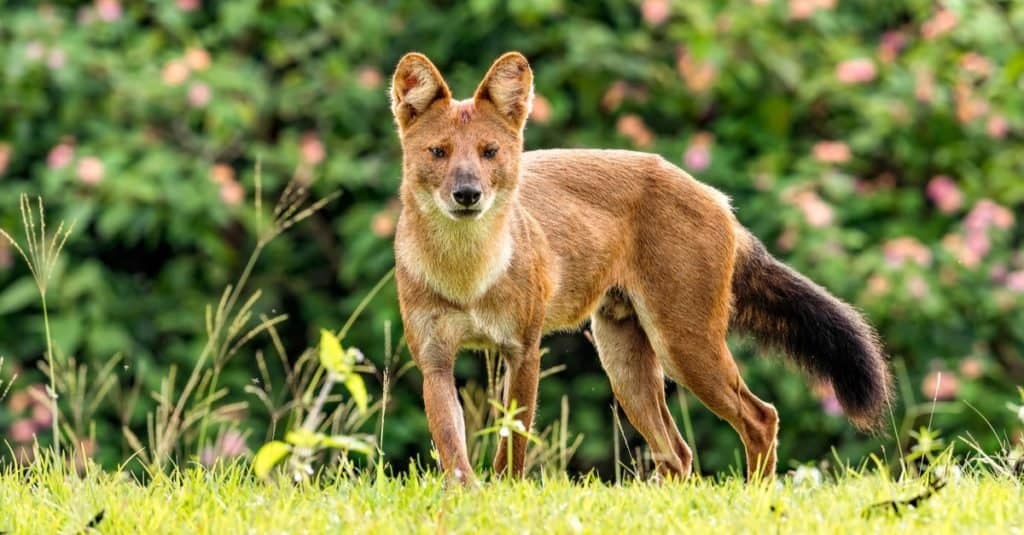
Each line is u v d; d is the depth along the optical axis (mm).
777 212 13383
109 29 14023
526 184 9938
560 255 9812
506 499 7797
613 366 10383
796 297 10531
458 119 9430
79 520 7367
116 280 13734
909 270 13016
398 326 13266
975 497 7715
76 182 13336
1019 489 7918
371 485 8344
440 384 9258
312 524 7332
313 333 13727
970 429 12859
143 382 13039
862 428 10562
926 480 8086
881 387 10508
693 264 10086
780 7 14164
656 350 10164
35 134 13867
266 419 13273
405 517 7406
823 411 12969
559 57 14117
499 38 14117
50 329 12930
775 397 13156
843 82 13859
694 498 7871
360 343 13492
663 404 10391
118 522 7402
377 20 14258
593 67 13734
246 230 14320
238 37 14570
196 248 14320
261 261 14055
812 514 7438
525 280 9469
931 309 12977
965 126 14000
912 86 13859
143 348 13406
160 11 14008
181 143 14031
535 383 9578
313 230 14328
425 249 9281
